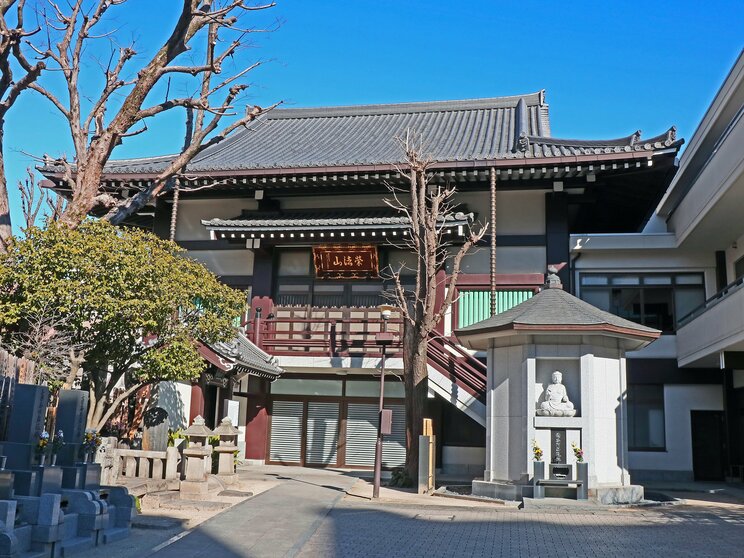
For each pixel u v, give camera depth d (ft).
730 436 68.74
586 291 74.28
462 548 31.40
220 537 31.65
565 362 48.08
